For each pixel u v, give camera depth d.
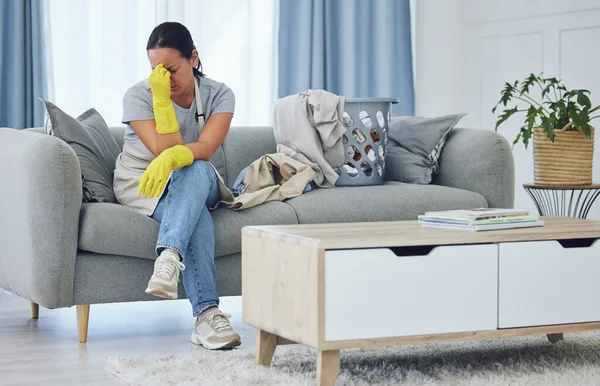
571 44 4.54
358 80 4.95
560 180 3.82
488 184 3.20
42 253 2.49
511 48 4.88
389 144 3.51
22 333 2.74
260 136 3.40
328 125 3.18
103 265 2.59
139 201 2.69
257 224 2.78
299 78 4.75
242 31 4.64
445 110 5.25
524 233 2.08
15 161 2.62
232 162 3.32
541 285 2.10
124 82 4.36
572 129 3.82
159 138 2.59
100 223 2.54
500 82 4.96
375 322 1.92
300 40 4.75
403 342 1.95
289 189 2.97
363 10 4.95
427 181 3.37
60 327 2.86
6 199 2.69
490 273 2.04
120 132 3.27
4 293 3.69
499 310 2.06
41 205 2.48
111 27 4.34
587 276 2.16
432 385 1.93
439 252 1.98
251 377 2.02
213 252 2.57
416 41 5.17
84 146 2.80
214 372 2.07
